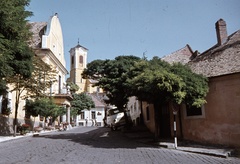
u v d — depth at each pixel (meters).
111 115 37.25
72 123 46.28
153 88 13.33
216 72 13.82
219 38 17.73
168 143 14.10
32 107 25.42
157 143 14.40
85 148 12.69
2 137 18.38
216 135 13.35
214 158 10.02
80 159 9.22
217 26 18.08
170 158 9.71
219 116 13.30
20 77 18.67
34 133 23.47
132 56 21.94
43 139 17.98
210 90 13.89
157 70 13.26
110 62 20.89
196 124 14.62
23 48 13.70
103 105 66.94
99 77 22.11
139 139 17.66
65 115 37.44
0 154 10.49
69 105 38.09
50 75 23.22
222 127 13.09
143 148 12.86
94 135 22.11
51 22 37.06
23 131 21.56
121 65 20.14
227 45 15.65
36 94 21.89
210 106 13.83
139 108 28.31
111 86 20.28
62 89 37.25
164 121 18.03
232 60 13.89
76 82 80.44
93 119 65.06
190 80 13.27
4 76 12.70
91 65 21.95
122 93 20.22
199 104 13.04
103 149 12.30
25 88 20.80
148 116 24.14
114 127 28.98
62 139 18.12
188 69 14.31
